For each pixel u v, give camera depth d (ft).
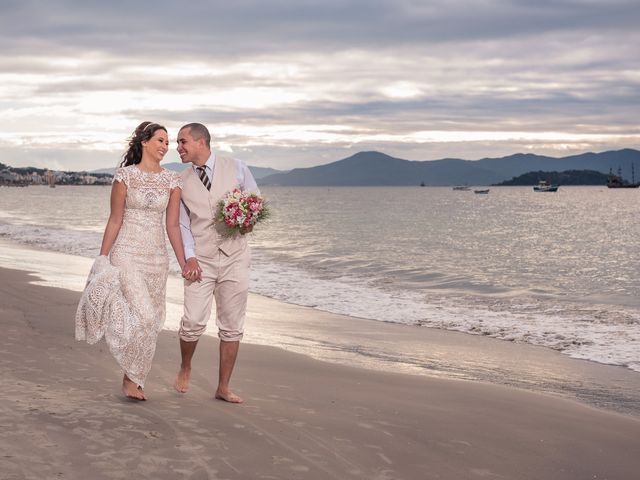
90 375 17.94
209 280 16.43
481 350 29.14
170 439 12.91
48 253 65.46
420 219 179.93
